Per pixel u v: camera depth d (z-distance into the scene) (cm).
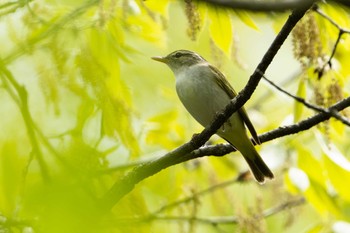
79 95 861
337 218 1154
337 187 1064
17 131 1024
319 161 1110
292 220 1266
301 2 687
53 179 715
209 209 1401
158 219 1181
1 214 835
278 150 1225
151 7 995
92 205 688
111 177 935
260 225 1116
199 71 1149
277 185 1249
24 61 1033
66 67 875
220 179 1338
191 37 859
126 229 827
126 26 1004
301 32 940
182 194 1256
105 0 995
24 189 835
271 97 1552
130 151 1004
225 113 894
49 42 873
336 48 1033
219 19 934
